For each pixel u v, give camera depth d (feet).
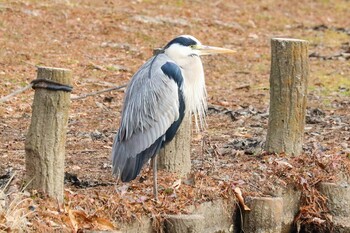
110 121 57.52
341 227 43.24
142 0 100.07
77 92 65.26
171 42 39.14
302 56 45.62
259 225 40.40
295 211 43.60
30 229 32.58
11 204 33.27
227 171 43.19
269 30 99.71
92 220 34.14
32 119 34.81
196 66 38.88
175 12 97.71
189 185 40.09
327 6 116.26
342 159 46.01
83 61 75.51
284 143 46.16
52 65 72.90
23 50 75.72
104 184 40.14
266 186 42.04
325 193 43.65
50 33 82.23
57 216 33.71
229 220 40.24
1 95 61.98
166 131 37.78
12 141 49.93
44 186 34.83
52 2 90.99
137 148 37.04
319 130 55.57
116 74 72.74
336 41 96.84
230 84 73.51
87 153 47.52
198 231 36.35
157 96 37.35
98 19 88.89
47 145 34.65
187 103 38.73
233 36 94.17
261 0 112.16
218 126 56.85
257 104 65.41
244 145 49.93
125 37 85.40
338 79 76.38
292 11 110.63
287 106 45.91
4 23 81.92
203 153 47.47
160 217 36.29
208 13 100.78
